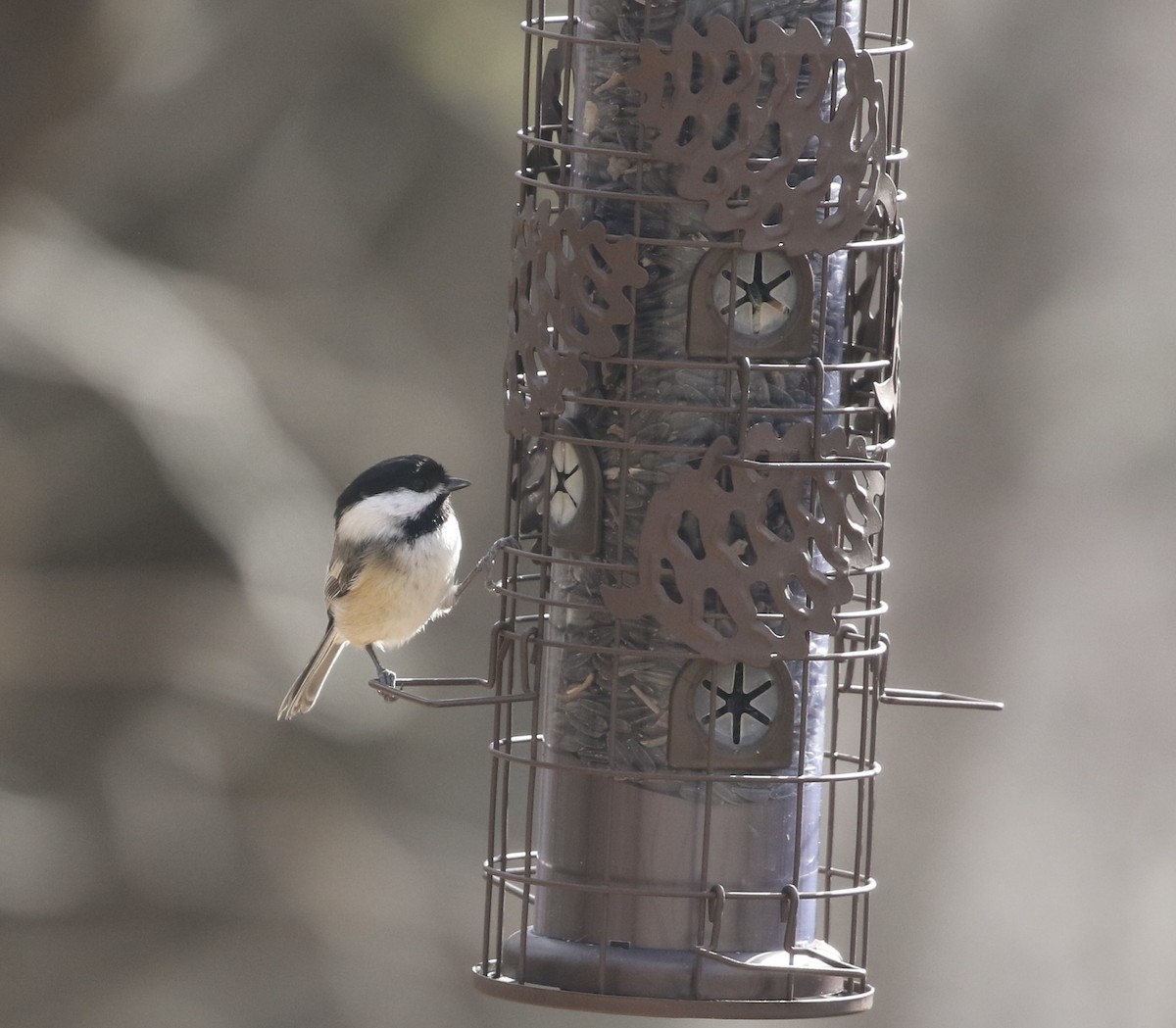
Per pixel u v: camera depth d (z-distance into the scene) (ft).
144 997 57.82
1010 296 59.88
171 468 57.36
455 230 65.05
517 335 24.03
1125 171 59.77
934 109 59.82
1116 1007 59.67
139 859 58.75
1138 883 59.67
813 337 23.13
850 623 26.07
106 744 59.26
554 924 23.86
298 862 59.82
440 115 64.03
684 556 22.30
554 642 24.11
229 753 59.72
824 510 22.43
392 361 63.72
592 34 23.90
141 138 60.54
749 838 23.39
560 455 24.04
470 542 64.18
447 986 60.39
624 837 23.49
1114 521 59.88
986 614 60.13
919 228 59.93
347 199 64.23
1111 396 59.67
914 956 59.77
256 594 57.82
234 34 61.77
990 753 60.29
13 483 58.34
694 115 21.85
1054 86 59.77
